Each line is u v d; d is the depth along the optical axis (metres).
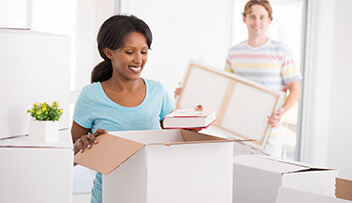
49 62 1.18
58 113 1.07
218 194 1.12
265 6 3.44
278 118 2.85
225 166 1.13
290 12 3.93
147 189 1.03
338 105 3.97
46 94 1.18
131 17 1.38
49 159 0.99
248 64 3.47
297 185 1.44
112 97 1.45
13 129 1.11
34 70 1.15
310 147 4.04
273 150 3.38
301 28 3.97
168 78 3.68
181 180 1.07
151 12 3.59
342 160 4.01
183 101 2.93
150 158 1.03
